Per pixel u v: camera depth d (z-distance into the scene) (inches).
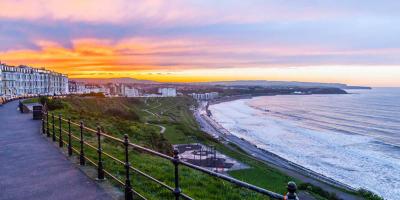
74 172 355.9
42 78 5265.8
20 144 549.0
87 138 693.3
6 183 315.9
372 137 2955.2
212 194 376.2
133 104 5428.2
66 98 2726.4
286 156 2150.6
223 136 3041.3
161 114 4744.1
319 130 3459.6
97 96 4360.2
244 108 7185.0
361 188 1346.0
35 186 304.5
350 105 7239.2
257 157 2055.9
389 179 1603.1
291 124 4040.4
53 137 590.6
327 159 2059.5
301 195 1042.7
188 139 2365.9
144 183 355.9
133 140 1014.4
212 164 1577.3
